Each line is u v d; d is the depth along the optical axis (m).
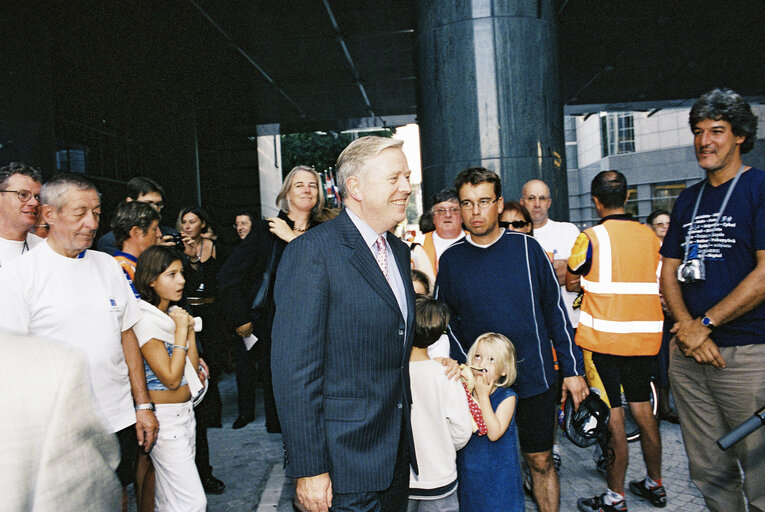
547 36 6.36
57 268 2.43
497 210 3.04
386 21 10.49
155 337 2.80
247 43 11.21
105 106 10.55
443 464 2.51
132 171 11.45
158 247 3.03
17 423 0.79
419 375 2.54
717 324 2.46
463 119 6.22
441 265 3.22
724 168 2.54
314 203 3.68
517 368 2.99
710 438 2.70
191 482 2.86
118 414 2.55
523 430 3.04
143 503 3.14
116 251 3.63
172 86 12.60
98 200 2.51
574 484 4.04
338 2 9.58
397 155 2.00
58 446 0.81
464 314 3.10
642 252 3.52
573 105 18.55
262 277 3.74
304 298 1.85
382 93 15.43
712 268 2.55
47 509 0.77
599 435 3.29
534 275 3.03
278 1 9.29
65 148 9.31
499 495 2.76
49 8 8.12
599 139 38.75
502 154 6.16
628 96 17.66
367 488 1.86
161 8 9.04
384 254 2.11
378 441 1.91
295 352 1.81
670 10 10.71
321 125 18.59
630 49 13.02
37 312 2.36
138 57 10.79
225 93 14.44
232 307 3.69
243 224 7.05
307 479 1.82
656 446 3.57
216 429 5.77
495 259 3.04
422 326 2.53
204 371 3.19
